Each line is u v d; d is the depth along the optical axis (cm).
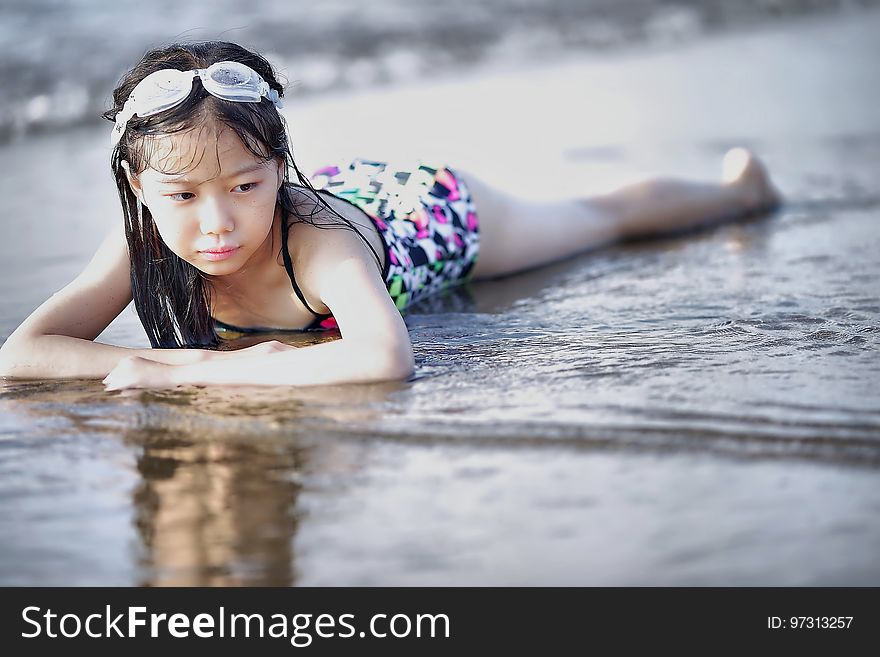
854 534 475
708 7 2720
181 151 671
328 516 506
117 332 860
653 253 1083
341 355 682
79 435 610
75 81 1967
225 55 719
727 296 878
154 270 760
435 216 929
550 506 507
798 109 1791
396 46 2298
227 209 690
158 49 738
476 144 1569
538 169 1416
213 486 539
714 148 1540
